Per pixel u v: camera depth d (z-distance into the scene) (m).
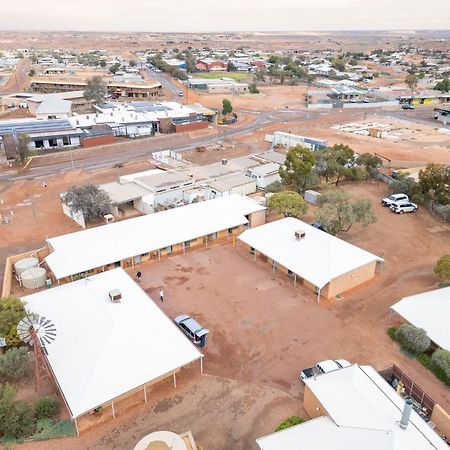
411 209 62.25
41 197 68.12
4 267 47.28
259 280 44.97
